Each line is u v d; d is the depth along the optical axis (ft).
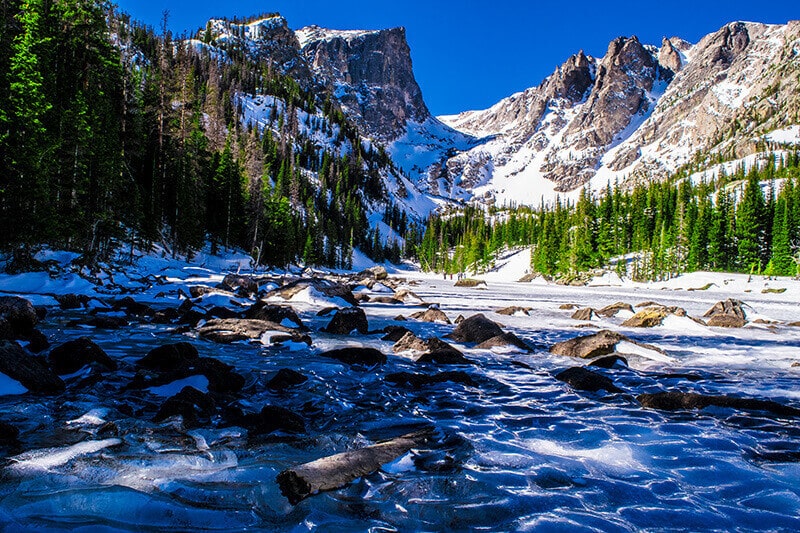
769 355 43.57
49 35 110.11
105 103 113.29
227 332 41.81
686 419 21.62
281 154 457.68
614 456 16.51
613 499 12.83
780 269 238.27
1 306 34.35
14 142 80.59
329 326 52.60
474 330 49.67
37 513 10.66
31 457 14.19
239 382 25.29
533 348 45.85
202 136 215.92
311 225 339.36
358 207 514.68
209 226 198.18
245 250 219.41
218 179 202.69
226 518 10.85
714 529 11.12
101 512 10.83
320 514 11.26
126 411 20.03
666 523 11.40
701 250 269.64
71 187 95.25
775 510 12.24
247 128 458.09
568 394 26.63
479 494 12.88
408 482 13.53
